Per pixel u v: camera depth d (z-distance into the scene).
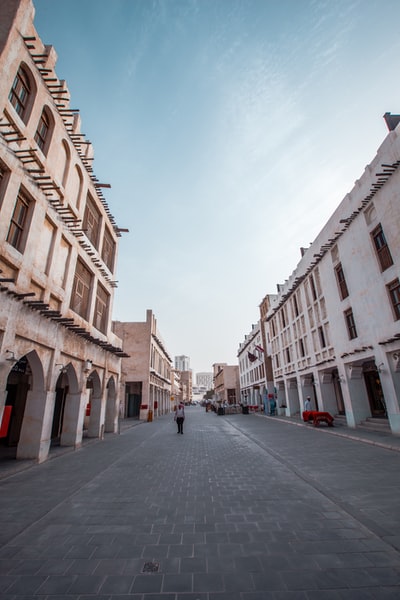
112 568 3.55
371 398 15.56
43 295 9.98
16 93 8.72
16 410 12.65
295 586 3.15
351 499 5.55
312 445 11.47
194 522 4.79
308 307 21.34
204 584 3.22
